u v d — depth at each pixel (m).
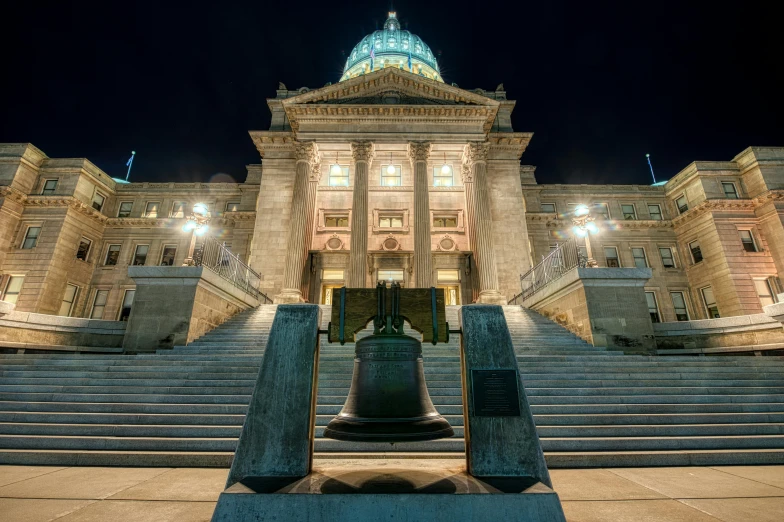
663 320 32.69
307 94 27.66
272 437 3.36
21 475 5.23
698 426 7.05
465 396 3.71
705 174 32.94
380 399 3.51
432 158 30.91
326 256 27.62
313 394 3.71
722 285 30.52
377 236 28.50
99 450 6.30
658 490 4.59
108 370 9.94
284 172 29.45
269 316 17.06
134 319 12.95
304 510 2.80
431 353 11.64
